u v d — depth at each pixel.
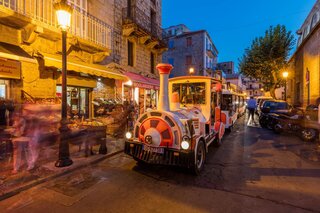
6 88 6.07
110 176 4.25
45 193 3.45
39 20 6.66
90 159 5.05
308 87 13.62
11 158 4.63
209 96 6.07
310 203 3.19
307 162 5.30
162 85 4.57
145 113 4.55
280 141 7.95
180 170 4.64
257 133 9.85
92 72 7.76
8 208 2.98
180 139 4.14
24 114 5.27
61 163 4.46
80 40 7.74
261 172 4.57
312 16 14.64
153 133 4.30
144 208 3.03
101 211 2.94
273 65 21.36
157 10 15.91
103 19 10.20
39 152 5.18
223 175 4.37
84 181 3.97
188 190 3.63
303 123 8.07
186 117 4.66
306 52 14.20
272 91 22.47
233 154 6.09
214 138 6.40
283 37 21.12
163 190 3.62
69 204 3.12
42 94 6.99
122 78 9.59
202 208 3.03
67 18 4.57
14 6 6.18
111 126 7.53
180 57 29.91
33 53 6.48
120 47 11.60
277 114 10.16
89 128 5.32
